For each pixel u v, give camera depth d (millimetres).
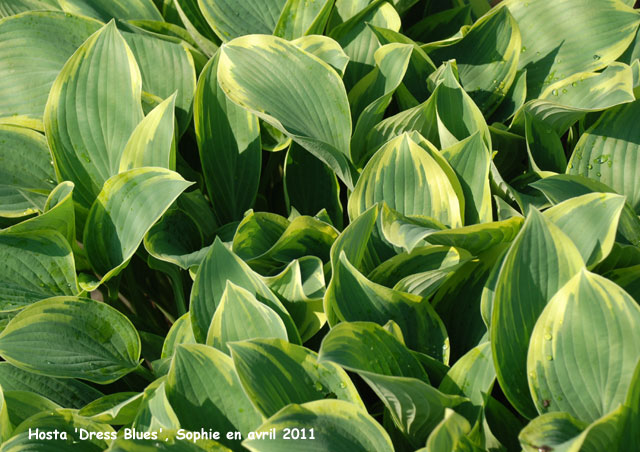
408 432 1687
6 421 1729
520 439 1562
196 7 2062
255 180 1923
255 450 1606
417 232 1698
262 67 1895
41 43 2023
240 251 1820
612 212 1694
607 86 1873
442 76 1872
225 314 1722
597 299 1613
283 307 1729
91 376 1762
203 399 1688
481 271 1777
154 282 2012
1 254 1840
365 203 1817
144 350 1856
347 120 1879
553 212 1723
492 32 1973
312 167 1938
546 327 1625
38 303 1780
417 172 1798
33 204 1893
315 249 1846
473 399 1659
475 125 1864
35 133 1965
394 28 1985
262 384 1658
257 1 2055
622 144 1884
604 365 1619
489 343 1655
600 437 1576
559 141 1906
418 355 1683
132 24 2039
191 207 1902
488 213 1804
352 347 1653
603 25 1951
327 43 1931
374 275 1766
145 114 1979
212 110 1918
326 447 1614
